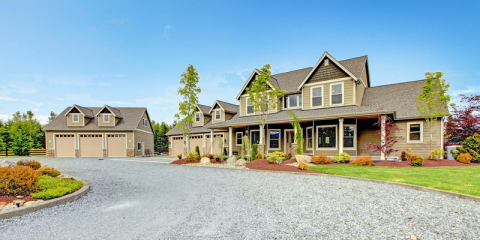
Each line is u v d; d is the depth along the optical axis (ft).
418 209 16.33
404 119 46.39
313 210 16.53
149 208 18.16
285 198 19.93
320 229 13.11
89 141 92.73
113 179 32.73
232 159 47.44
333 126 50.39
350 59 57.93
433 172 30.09
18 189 20.22
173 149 96.43
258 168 39.65
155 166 49.80
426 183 23.45
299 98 57.41
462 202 17.97
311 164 41.24
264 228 13.44
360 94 53.42
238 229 13.37
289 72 68.74
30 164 38.73
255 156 50.08
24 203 18.62
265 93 50.14
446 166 36.27
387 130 39.65
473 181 24.29
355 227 13.32
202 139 83.82
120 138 94.94
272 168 37.60
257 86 49.21
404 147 44.52
